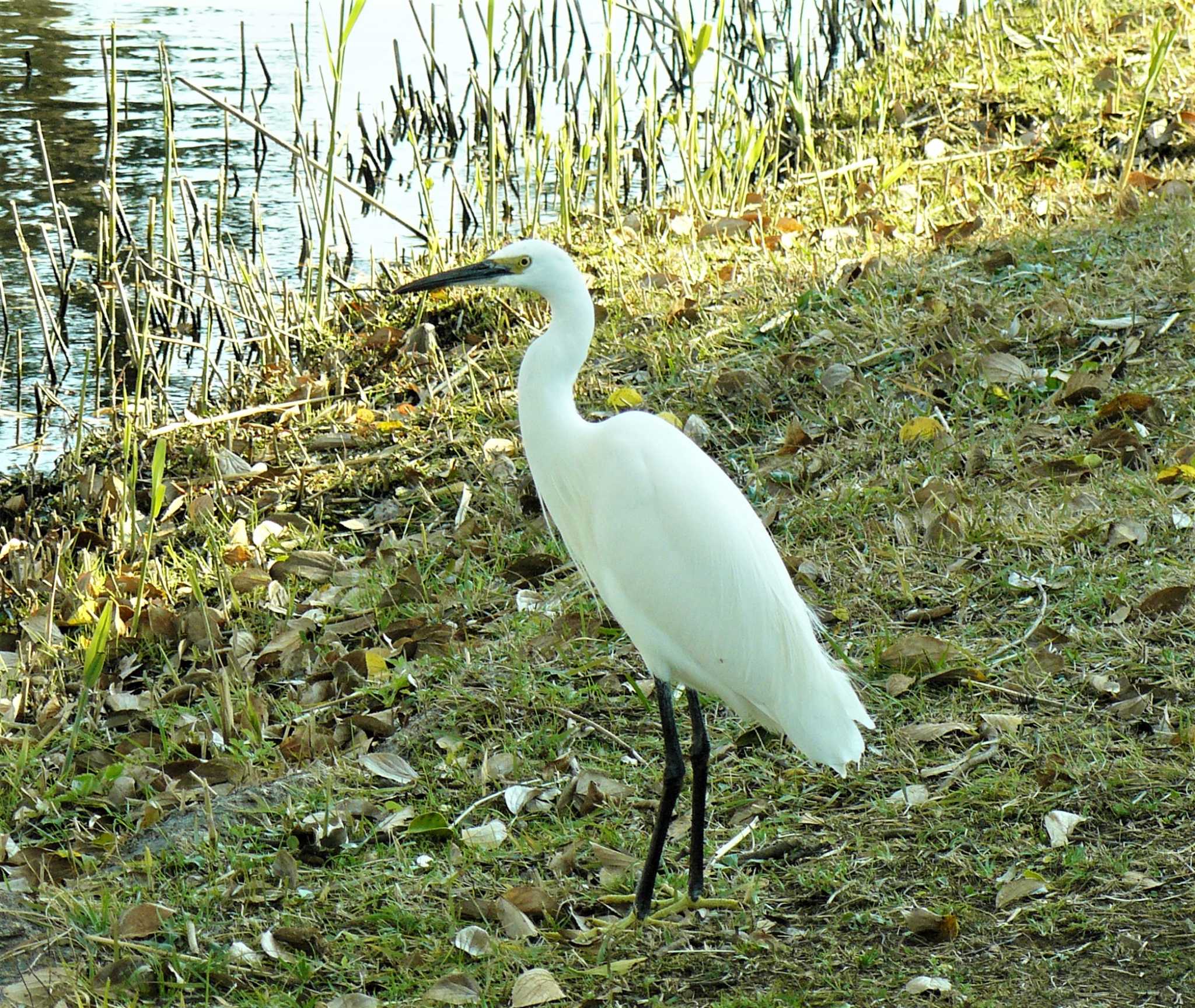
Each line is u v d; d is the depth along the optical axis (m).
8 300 14.80
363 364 12.59
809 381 10.62
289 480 10.81
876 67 17.80
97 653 7.52
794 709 6.21
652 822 6.90
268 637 8.94
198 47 22.14
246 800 7.25
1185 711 6.80
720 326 11.49
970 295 11.16
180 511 10.71
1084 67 16.11
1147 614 7.58
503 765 7.32
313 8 24.41
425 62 18.98
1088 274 11.15
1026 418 9.59
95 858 6.85
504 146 17.89
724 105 16.83
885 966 5.68
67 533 10.47
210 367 13.45
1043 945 5.64
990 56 16.78
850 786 6.86
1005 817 6.43
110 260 13.69
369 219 16.80
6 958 6.19
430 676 8.15
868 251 12.48
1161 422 9.27
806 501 9.16
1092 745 6.70
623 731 7.55
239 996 5.91
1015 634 7.68
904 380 10.33
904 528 8.65
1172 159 13.80
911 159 15.05
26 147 18.23
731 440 10.20
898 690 7.39
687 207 14.34
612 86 14.53
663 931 6.11
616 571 6.38
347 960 6.04
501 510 9.78
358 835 6.95
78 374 13.67
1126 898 5.79
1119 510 8.40
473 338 12.50
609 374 11.27
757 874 6.42
